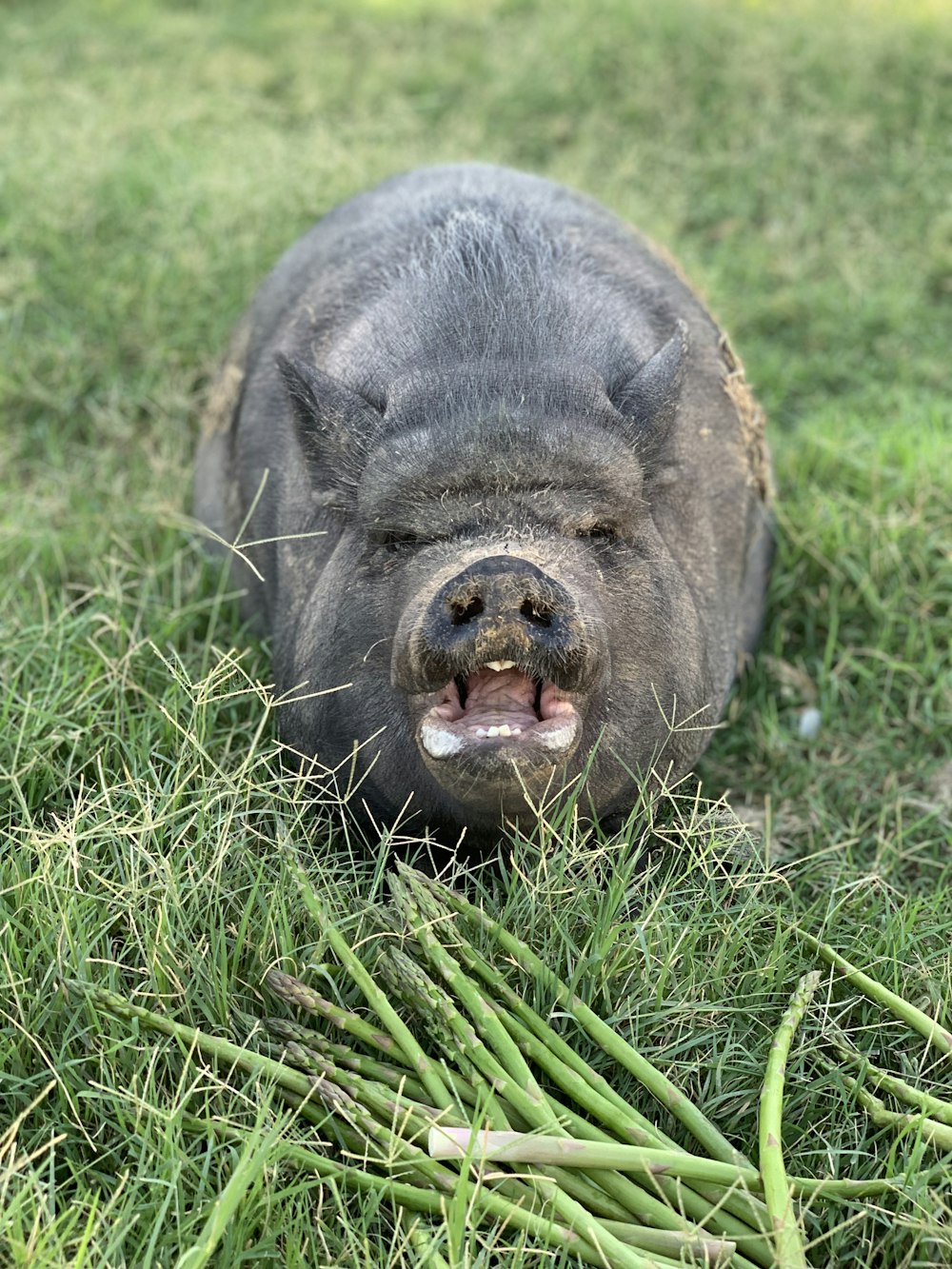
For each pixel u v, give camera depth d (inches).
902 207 84.3
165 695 45.9
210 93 98.0
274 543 48.8
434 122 95.7
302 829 42.9
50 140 84.4
